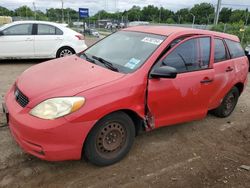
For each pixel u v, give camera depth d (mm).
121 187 3363
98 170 3639
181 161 4012
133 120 3896
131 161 3891
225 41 5176
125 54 4211
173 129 4988
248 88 8484
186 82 4211
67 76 3682
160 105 3996
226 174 3797
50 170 3564
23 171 3504
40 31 9938
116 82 3523
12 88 3982
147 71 3791
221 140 4773
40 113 3172
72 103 3176
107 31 49844
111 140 3652
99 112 3314
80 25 48625
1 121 4676
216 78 4762
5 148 3924
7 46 9516
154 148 4285
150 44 4195
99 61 4250
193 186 3494
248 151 4480
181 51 4250
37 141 3154
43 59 10727
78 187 3312
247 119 5828
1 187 3217
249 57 11328
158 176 3625
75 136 3236
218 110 5582
